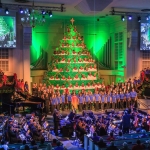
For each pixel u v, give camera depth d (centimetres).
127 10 2936
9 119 1892
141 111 2320
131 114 2083
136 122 1920
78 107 2609
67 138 1967
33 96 2431
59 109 2552
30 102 2380
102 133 1705
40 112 2400
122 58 3225
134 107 2547
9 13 2697
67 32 3111
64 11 2945
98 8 2673
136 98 2727
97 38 3512
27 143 1372
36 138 1605
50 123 2275
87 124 1891
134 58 3123
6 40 2703
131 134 1555
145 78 2861
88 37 3503
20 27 2777
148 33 3117
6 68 2761
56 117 2061
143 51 3158
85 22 3481
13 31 2723
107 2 2589
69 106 2603
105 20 3478
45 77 2991
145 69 2928
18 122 2003
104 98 2648
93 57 3462
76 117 2048
